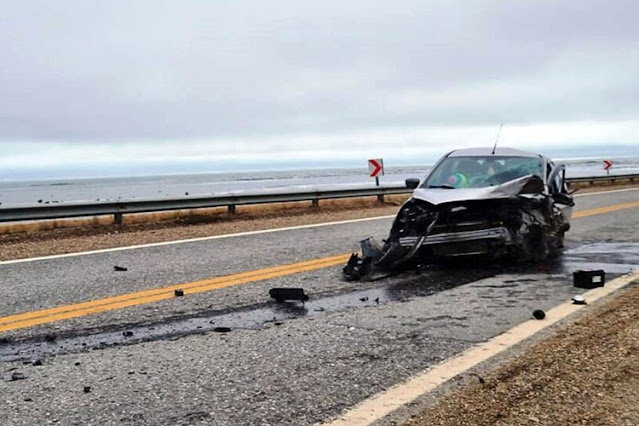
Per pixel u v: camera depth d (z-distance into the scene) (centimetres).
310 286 746
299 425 351
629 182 3709
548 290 705
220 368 452
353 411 368
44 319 602
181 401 390
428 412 361
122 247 1074
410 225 836
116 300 679
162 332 555
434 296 688
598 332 505
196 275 817
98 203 1340
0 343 529
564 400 364
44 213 1255
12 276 827
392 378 423
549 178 941
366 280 780
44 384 425
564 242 1095
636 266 853
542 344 484
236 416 365
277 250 1027
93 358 482
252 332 549
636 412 344
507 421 339
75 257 974
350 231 1279
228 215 1603
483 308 624
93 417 367
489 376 414
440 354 474
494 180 901
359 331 546
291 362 462
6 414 374
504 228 817
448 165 967
